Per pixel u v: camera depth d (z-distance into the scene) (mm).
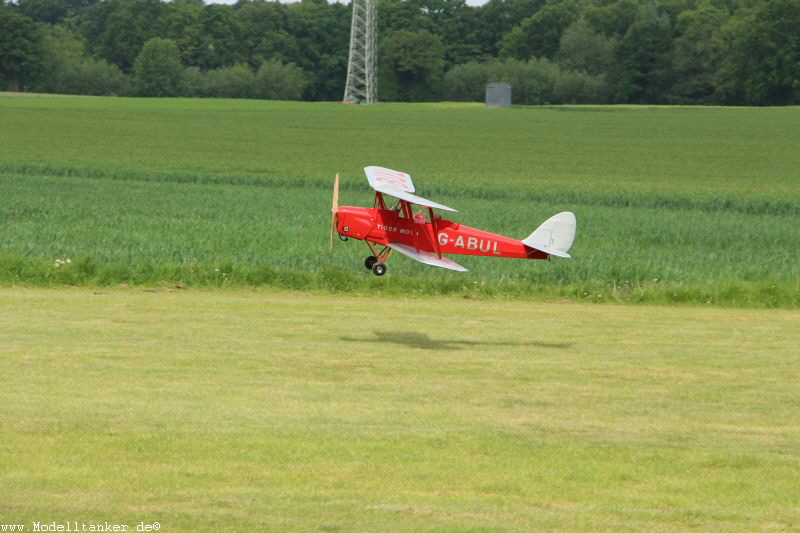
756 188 110062
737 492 18953
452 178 115562
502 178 117062
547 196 96938
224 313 36094
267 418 22719
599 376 28141
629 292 44000
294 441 21062
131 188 92750
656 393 26297
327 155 145500
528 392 26078
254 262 47500
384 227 33281
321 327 34125
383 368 28281
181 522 16734
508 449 21094
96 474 18703
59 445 20203
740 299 42844
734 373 28812
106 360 27922
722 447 21719
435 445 21203
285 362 28578
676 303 42719
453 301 41688
